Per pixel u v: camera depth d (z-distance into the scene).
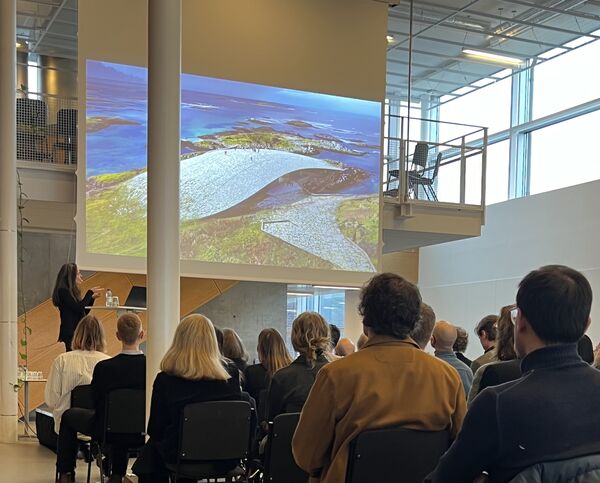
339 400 1.99
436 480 1.52
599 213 11.12
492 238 13.38
